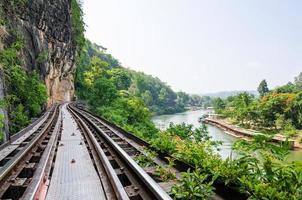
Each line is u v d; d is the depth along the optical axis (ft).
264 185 11.38
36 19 104.58
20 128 50.44
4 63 52.49
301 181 11.14
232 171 13.21
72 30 208.64
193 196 12.25
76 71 259.80
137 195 13.73
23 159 21.95
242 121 310.65
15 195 15.29
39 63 103.24
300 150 163.63
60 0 156.25
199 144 23.47
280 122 259.19
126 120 131.95
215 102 560.20
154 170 17.85
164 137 24.17
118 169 18.97
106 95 167.32
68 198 14.14
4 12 63.82
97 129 40.57
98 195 14.56
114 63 653.30
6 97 39.01
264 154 13.30
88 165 20.86
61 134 40.32
